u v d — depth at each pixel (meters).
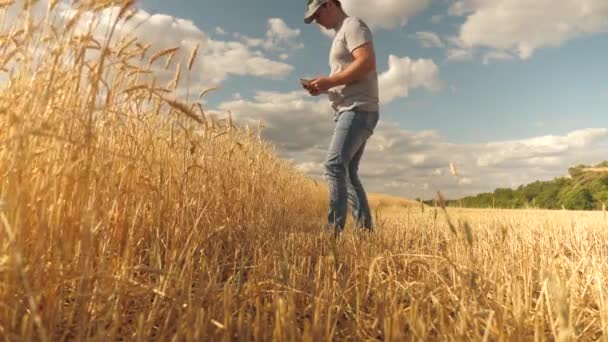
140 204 2.08
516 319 1.42
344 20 3.54
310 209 8.96
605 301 1.55
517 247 2.93
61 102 1.61
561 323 1.06
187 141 2.87
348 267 2.50
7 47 1.51
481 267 2.18
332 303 1.64
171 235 2.38
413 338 1.31
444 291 1.68
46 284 1.35
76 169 1.50
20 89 1.44
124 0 1.46
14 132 1.38
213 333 1.42
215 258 2.13
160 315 1.54
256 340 1.38
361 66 3.36
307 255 2.76
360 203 3.91
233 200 3.57
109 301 1.43
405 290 1.71
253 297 1.82
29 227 1.41
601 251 2.72
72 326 1.43
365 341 1.49
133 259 1.96
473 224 4.67
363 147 3.85
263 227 3.73
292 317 1.37
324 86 3.35
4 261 1.22
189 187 2.77
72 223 1.47
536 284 2.15
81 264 1.46
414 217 5.99
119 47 1.86
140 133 2.49
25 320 1.16
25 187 1.34
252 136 5.06
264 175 4.93
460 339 1.30
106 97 1.66
